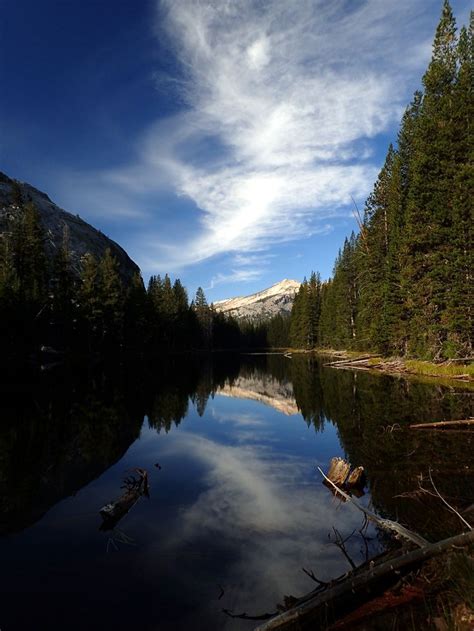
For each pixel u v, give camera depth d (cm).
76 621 416
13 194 10194
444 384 2206
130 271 14075
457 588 395
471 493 730
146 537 606
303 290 9825
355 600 431
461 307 2520
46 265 5762
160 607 438
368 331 4150
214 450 1134
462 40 2775
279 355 8169
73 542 592
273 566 520
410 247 2856
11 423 1470
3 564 532
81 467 981
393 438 1159
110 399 2083
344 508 703
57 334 5291
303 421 1517
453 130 2662
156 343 7712
